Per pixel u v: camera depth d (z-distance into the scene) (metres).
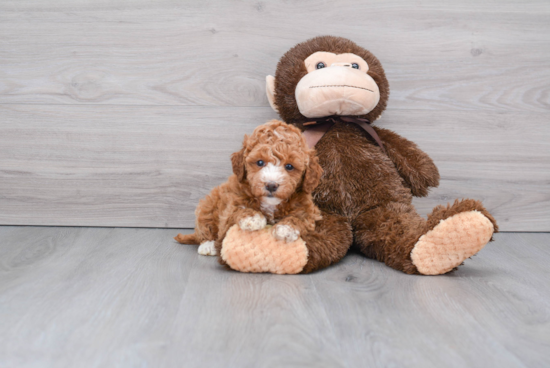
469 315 0.92
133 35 1.66
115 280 1.11
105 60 1.67
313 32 1.67
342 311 0.93
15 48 1.66
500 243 1.59
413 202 1.74
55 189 1.72
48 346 0.77
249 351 0.76
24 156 1.70
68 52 1.66
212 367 0.71
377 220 1.32
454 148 1.72
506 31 1.68
